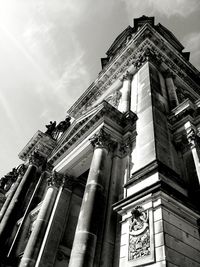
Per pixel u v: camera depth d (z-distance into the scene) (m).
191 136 17.91
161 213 11.07
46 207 23.89
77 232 14.07
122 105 25.67
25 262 19.98
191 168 16.58
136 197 12.80
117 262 13.37
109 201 16.39
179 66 33.47
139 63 28.53
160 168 13.72
